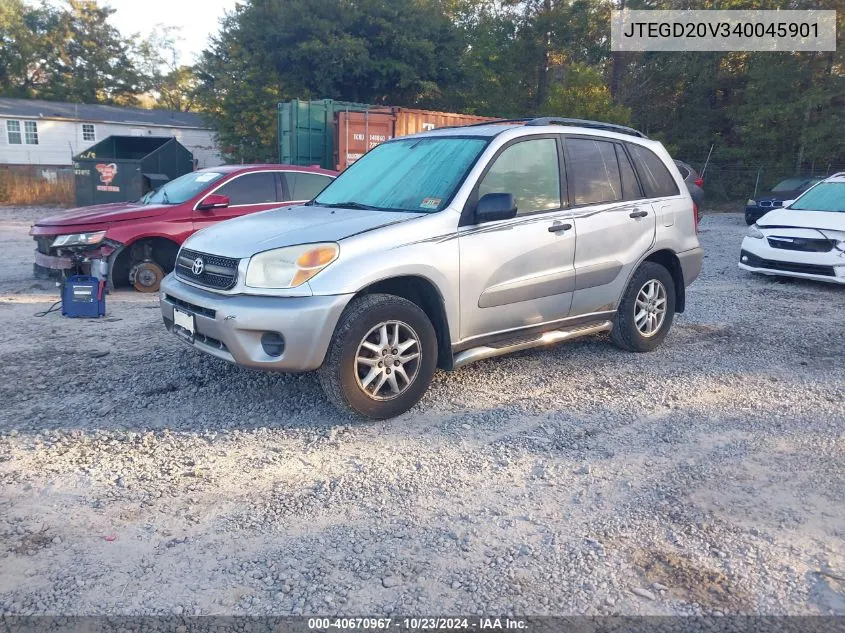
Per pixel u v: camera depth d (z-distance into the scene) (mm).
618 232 5797
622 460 4176
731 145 32781
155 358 5984
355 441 4383
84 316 7512
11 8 54656
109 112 43594
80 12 57406
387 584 2973
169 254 9172
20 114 39000
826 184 10680
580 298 5645
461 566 3109
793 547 3271
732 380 5637
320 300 4242
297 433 4484
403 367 4703
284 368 4309
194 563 3105
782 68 28719
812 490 3818
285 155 18984
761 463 4148
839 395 5301
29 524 3389
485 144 5172
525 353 6305
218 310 4367
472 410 4922
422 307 4930
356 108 19438
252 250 4426
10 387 5254
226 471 3967
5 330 6961
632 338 6188
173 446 4273
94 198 19953
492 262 4949
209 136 43375
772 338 6977
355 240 4422
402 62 32156
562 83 32969
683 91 33344
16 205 27750
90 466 3994
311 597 2887
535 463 4121
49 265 8492
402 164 5512
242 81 32438
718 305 8570
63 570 3039
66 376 5516
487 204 4746
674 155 32219
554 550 3234
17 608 2793
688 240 6555
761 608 2852
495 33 35875
